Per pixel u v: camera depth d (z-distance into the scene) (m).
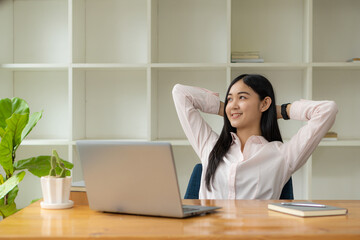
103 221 1.25
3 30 3.29
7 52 3.37
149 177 1.28
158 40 3.44
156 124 3.40
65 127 3.53
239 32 3.43
